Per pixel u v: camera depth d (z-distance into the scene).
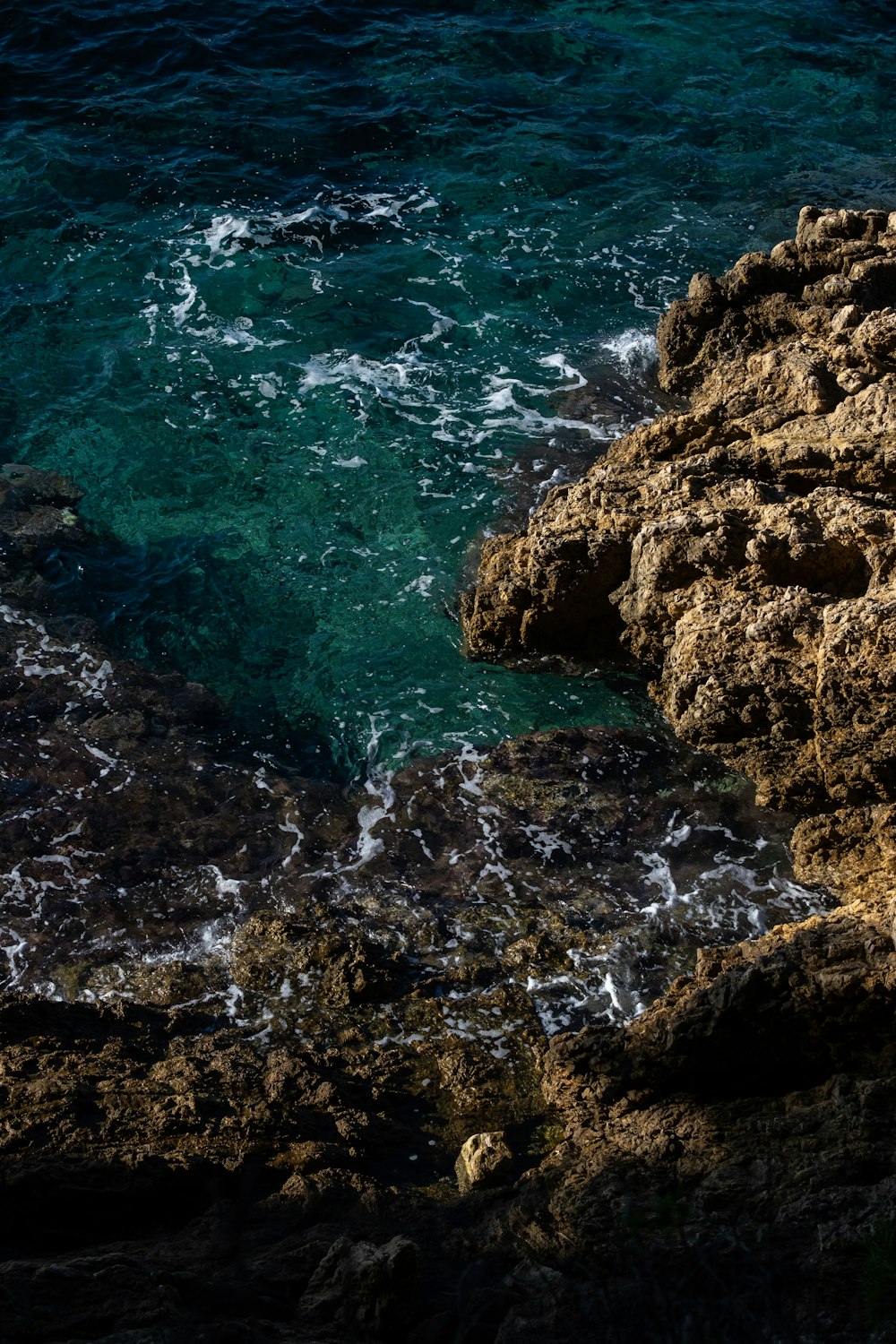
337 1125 9.49
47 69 23.12
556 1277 7.35
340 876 12.07
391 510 16.03
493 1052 10.45
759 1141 8.87
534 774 13.11
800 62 24.97
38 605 14.74
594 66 24.50
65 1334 6.70
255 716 13.77
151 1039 10.35
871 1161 8.32
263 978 11.02
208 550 15.55
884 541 13.02
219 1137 9.12
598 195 21.56
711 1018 9.51
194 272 19.55
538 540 14.23
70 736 13.31
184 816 12.60
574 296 19.50
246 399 17.55
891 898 10.95
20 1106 9.11
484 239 20.53
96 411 17.28
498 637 14.45
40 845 12.17
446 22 25.33
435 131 22.66
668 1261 7.02
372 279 19.61
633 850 12.38
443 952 11.34
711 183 22.00
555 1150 9.45
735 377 16.20
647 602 13.67
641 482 14.75
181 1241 8.07
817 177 22.20
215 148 21.84
